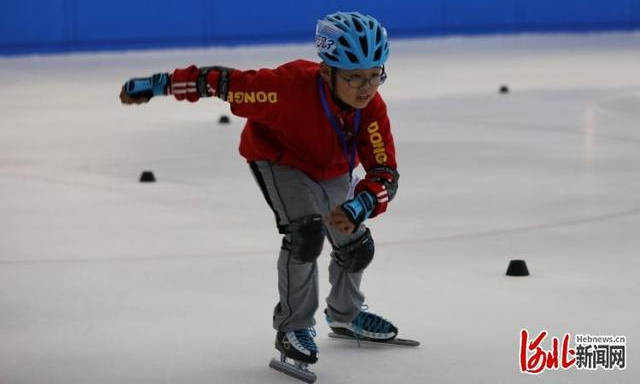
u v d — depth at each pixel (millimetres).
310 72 7844
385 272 11219
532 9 46688
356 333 8922
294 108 7766
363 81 7598
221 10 40344
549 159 18312
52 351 8820
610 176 16734
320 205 8266
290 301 8211
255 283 10828
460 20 45250
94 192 15586
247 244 12469
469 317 9664
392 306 10016
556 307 9945
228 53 38531
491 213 14102
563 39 45062
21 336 9203
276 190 8102
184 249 12242
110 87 29047
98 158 18484
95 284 10812
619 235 12875
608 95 27484
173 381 8133
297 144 8008
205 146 19781
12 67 34219
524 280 10891
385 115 8086
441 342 8984
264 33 41281
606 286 10641
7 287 10719
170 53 38688
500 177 16688
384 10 43406
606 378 8109
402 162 18031
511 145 19844
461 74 32469
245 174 16984
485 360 8531
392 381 8102
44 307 10047
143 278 11023
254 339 9109
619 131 21547
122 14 38750
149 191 15633
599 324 9422
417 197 15141
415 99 26766
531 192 15492
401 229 13180
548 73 32750
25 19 37219
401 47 41469
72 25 38031
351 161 8172
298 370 8203
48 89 28672
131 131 21719
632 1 47594
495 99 26766
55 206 14625
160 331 9328
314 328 9422
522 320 9562
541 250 12148
